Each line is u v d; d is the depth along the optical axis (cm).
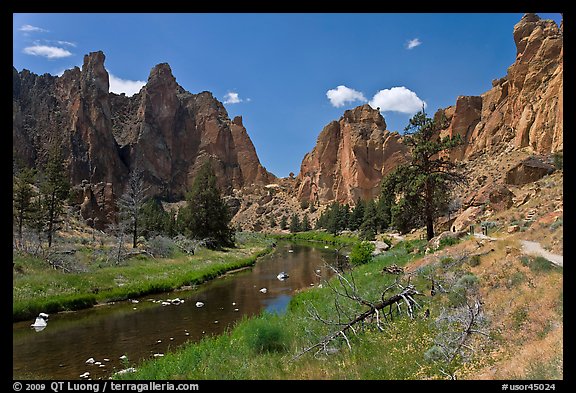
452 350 1038
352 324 1342
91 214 9531
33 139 17038
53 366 1499
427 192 3725
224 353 1362
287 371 1093
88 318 2292
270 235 14075
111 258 3734
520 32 11075
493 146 10206
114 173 18138
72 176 16438
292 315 1872
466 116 13188
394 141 17538
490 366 947
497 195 4603
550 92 7806
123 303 2705
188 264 4275
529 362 873
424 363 1013
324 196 18850
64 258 3169
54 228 4506
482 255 1948
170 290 3200
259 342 1377
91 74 19238
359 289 2144
